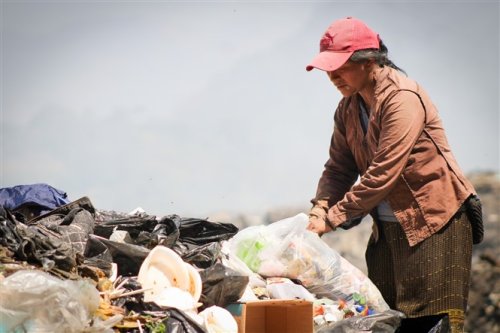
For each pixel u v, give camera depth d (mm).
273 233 10977
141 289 9258
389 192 10359
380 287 11078
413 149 10281
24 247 9062
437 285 10250
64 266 9109
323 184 11297
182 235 10984
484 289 29297
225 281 9719
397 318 10102
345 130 11078
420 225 10305
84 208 11039
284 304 9867
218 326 9367
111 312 8773
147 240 10391
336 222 10359
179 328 8938
